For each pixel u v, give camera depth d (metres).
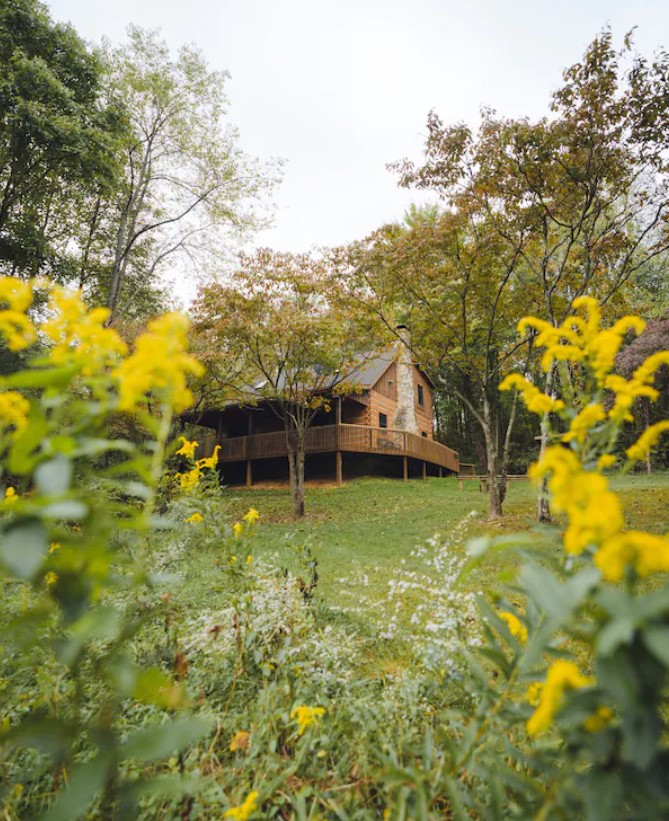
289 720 1.81
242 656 2.29
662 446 18.20
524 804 0.92
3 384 0.64
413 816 1.05
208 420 20.88
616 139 7.56
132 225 14.52
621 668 0.62
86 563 0.71
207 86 13.88
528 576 0.68
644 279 19.78
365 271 9.95
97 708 1.67
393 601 3.74
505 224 8.88
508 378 1.09
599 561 0.66
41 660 1.60
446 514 10.81
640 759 0.60
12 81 9.69
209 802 1.42
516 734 1.50
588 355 1.09
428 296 10.18
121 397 0.75
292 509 12.20
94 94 11.80
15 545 0.60
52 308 0.86
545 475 0.80
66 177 12.07
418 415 23.02
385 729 1.81
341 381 12.38
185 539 3.52
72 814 0.61
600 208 8.30
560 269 8.52
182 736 0.69
